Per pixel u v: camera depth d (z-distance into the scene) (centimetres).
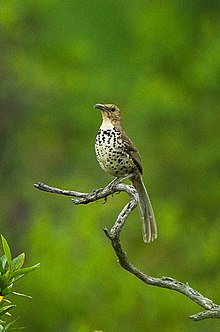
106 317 1572
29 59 1833
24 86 1852
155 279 791
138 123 1741
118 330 1577
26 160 1856
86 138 1816
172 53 1742
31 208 1817
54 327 1576
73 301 1562
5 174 1847
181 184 1775
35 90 1855
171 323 1583
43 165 1853
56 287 1557
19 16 1819
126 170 1066
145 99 1723
